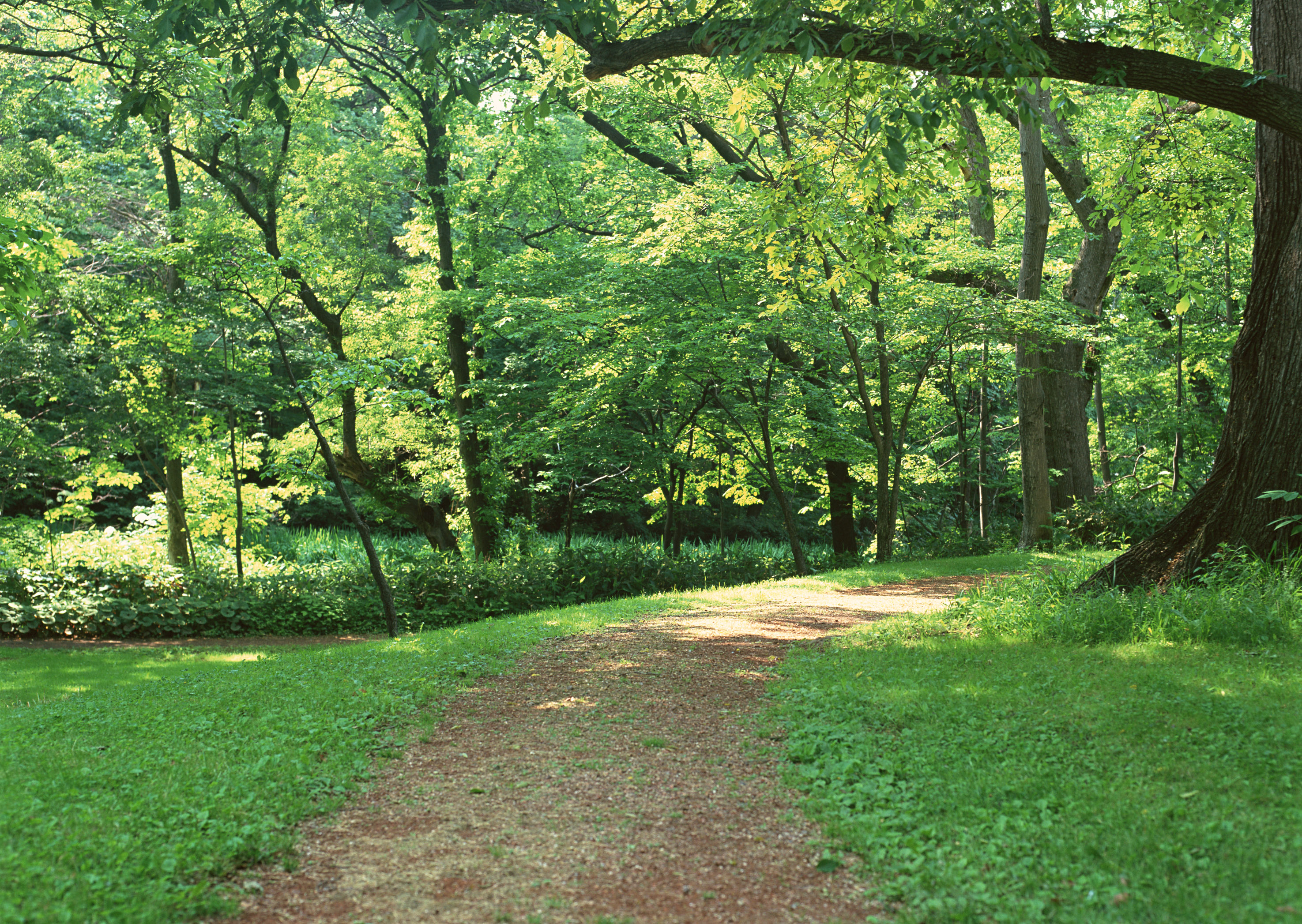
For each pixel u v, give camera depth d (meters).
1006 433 31.70
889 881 4.09
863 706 6.71
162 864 4.14
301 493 25.84
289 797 5.15
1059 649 7.90
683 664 9.09
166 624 16.48
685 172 23.75
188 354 19.80
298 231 23.81
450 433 26.59
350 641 16.11
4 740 6.52
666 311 20.67
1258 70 9.18
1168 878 3.83
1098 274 22.59
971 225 24.22
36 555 19.62
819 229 12.86
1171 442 27.59
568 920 3.83
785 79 16.08
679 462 23.64
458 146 24.78
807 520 41.22
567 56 11.09
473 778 5.70
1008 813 4.63
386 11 6.95
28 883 3.87
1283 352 8.85
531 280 22.94
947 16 8.43
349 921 3.84
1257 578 8.22
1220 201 13.19
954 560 18.81
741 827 4.82
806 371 23.94
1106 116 22.50
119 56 16.56
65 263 20.00
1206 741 5.27
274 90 8.03
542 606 20.30
